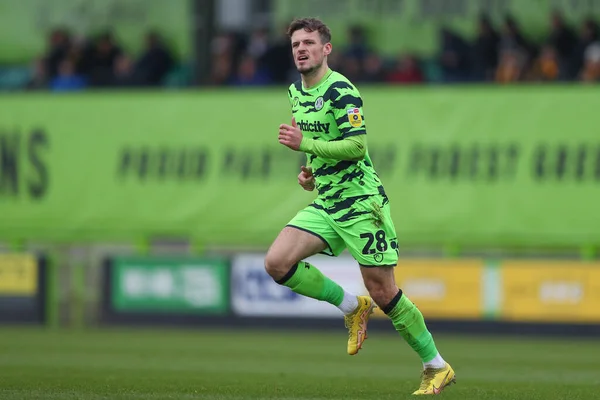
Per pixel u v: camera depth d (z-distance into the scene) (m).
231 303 46.84
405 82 49.56
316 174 22.11
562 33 49.19
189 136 47.22
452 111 44.34
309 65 21.52
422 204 44.50
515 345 40.84
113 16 57.31
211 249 48.50
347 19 55.12
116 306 48.38
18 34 58.12
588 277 42.84
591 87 43.00
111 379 26.11
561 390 24.69
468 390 24.11
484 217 43.88
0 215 49.09
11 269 49.88
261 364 32.81
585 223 42.88
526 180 43.50
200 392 22.70
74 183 48.41
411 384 26.02
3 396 20.98
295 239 22.05
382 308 22.31
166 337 43.62
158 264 47.75
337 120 21.44
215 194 46.84
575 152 43.06
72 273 50.09
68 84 53.97
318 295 22.38
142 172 47.72
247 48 54.69
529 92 43.59
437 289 44.62
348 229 21.92
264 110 46.41
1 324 50.00
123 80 53.09
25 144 48.84
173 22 56.47
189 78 54.44
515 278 43.72
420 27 54.19
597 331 42.72
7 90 57.47
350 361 34.31
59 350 37.41
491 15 53.22
